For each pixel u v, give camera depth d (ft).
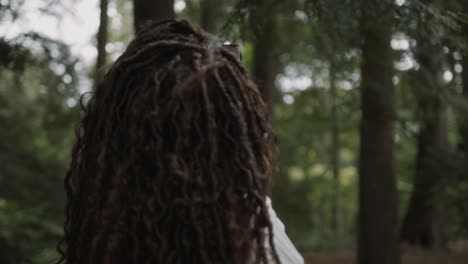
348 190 70.59
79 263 4.59
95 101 4.74
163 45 4.55
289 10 19.49
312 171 80.69
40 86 29.50
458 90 24.85
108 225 4.36
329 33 14.80
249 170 4.34
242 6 13.42
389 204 24.95
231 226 4.22
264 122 4.63
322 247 54.39
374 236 25.03
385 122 24.41
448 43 13.94
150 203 4.24
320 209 65.92
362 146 24.95
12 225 27.45
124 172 4.35
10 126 38.11
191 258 4.20
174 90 4.27
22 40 16.83
